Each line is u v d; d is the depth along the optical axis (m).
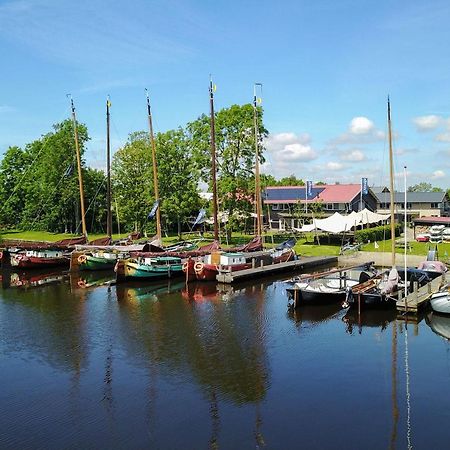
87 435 16.58
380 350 24.75
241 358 23.70
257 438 16.28
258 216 55.56
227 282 41.97
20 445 15.97
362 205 91.44
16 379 21.38
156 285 42.16
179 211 68.69
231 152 63.38
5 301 36.12
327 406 18.55
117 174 81.00
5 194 96.19
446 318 30.59
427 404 18.64
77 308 33.75
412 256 55.22
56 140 84.12
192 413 18.08
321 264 52.03
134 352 24.64
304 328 28.73
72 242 56.88
